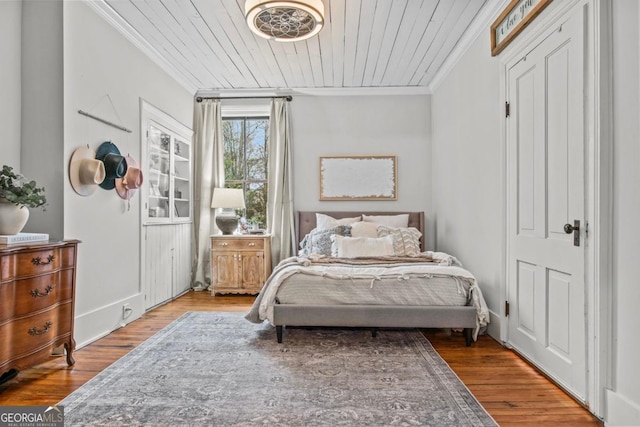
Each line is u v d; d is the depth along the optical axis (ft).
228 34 11.33
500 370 7.89
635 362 5.35
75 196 9.04
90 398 6.56
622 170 5.59
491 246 10.09
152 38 11.58
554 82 7.25
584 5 6.28
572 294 6.68
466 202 11.99
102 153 10.03
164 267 13.76
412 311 9.20
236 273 15.06
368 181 16.28
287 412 6.09
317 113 16.47
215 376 7.47
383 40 11.68
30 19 8.66
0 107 8.18
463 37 11.47
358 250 12.03
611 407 5.72
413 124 16.28
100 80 9.98
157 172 13.38
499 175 9.55
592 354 6.10
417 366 8.00
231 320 11.54
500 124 9.47
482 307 9.21
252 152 17.28
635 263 5.35
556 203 7.20
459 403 6.42
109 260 10.39
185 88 15.58
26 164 8.66
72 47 8.93
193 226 16.33
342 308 9.28
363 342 9.59
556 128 7.19
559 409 6.30
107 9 9.89
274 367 7.93
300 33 10.19
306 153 16.51
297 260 11.06
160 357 8.48
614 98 5.76
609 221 5.85
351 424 5.76
